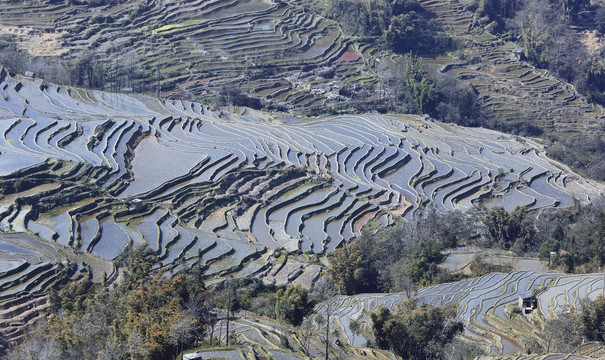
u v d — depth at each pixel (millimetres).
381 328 80250
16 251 109188
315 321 88125
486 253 113625
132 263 105625
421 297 94938
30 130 148250
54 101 167000
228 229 126625
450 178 156375
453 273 105062
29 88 171375
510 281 98812
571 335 78562
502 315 88750
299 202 138375
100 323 79875
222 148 154000
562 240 116188
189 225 125938
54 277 103438
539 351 76062
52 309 95375
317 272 113688
